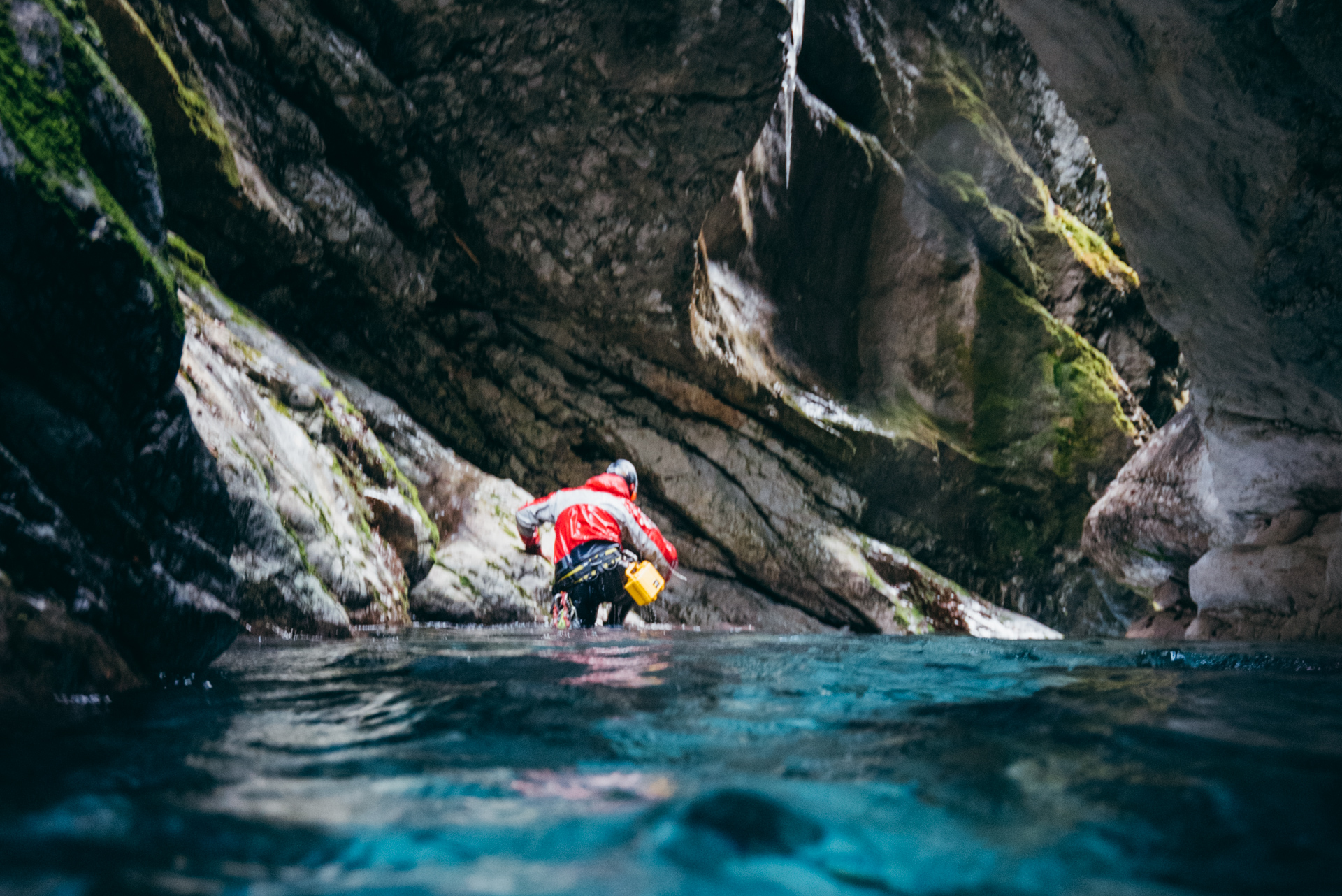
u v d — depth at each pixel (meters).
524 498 7.22
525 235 7.38
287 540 4.32
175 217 5.99
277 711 1.65
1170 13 3.82
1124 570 7.45
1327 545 5.21
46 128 1.76
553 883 0.77
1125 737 1.44
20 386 1.68
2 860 0.79
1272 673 2.50
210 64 5.88
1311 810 1.03
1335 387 4.24
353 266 6.98
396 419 6.96
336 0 6.20
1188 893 0.79
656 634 4.53
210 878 0.77
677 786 1.11
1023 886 0.80
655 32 6.46
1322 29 3.36
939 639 4.23
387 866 0.81
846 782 1.13
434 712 1.67
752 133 7.01
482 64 6.60
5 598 1.56
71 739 1.33
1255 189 4.01
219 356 5.02
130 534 1.96
